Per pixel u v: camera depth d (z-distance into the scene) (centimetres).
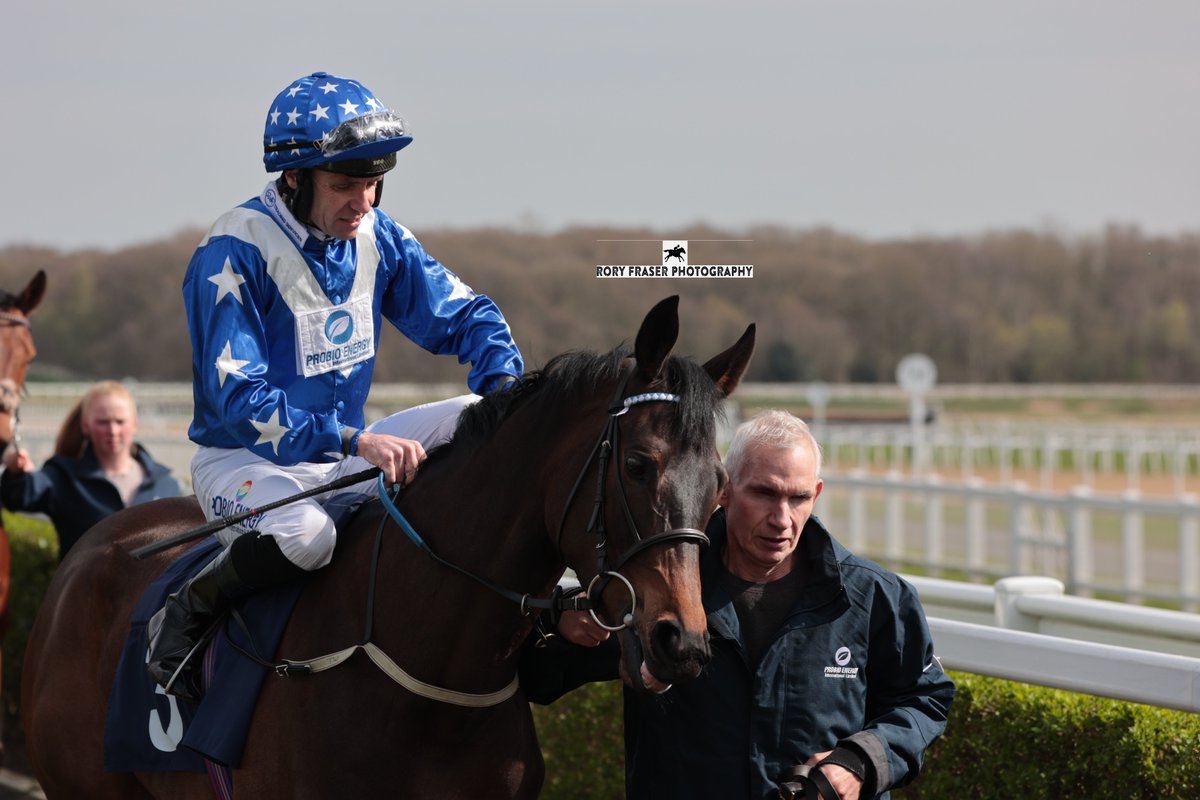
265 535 498
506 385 494
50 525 1188
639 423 425
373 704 477
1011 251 8912
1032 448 3123
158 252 6719
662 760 490
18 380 941
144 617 555
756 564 488
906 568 1986
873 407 5691
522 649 538
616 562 423
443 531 484
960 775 607
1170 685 512
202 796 529
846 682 486
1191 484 2877
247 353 507
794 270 7550
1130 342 8438
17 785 998
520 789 502
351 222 518
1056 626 670
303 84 517
